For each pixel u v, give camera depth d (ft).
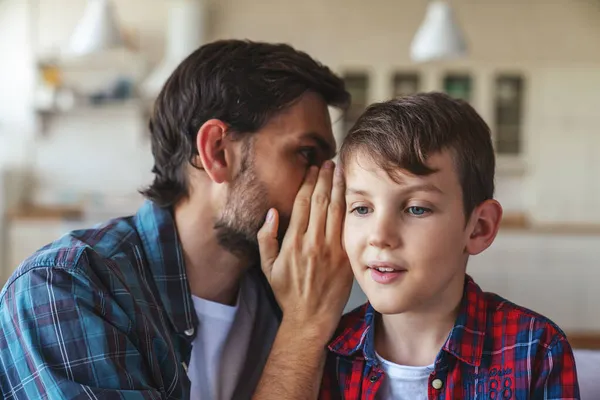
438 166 2.90
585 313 16.58
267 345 4.15
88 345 3.20
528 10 18.11
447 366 3.07
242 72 3.92
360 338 3.33
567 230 16.61
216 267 4.08
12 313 3.31
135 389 3.25
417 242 2.88
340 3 18.52
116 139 18.93
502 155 18.29
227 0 18.58
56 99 18.08
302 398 3.43
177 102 4.10
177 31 17.29
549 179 18.24
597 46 18.04
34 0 18.56
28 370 3.20
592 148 18.08
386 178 2.92
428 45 14.16
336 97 4.14
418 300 2.94
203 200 4.01
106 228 3.96
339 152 3.25
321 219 3.65
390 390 3.16
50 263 3.35
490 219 3.14
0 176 17.13
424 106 3.08
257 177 3.91
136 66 18.53
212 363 4.00
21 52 18.62
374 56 18.49
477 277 16.67
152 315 3.68
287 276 3.66
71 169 18.97
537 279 16.60
